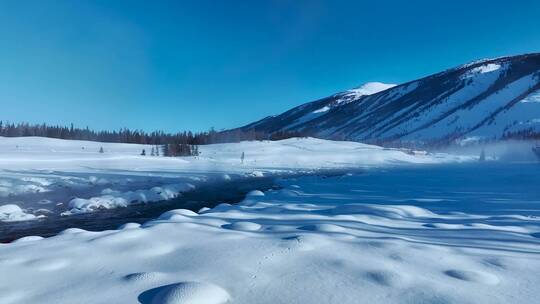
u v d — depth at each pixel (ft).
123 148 211.20
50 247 12.67
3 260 11.15
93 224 34.35
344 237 14.21
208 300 8.11
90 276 9.91
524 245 14.32
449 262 11.28
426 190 44.62
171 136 296.71
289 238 13.65
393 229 17.76
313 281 9.48
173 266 10.67
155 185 67.46
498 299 8.55
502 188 44.04
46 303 8.30
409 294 8.75
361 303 8.29
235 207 30.58
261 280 9.55
